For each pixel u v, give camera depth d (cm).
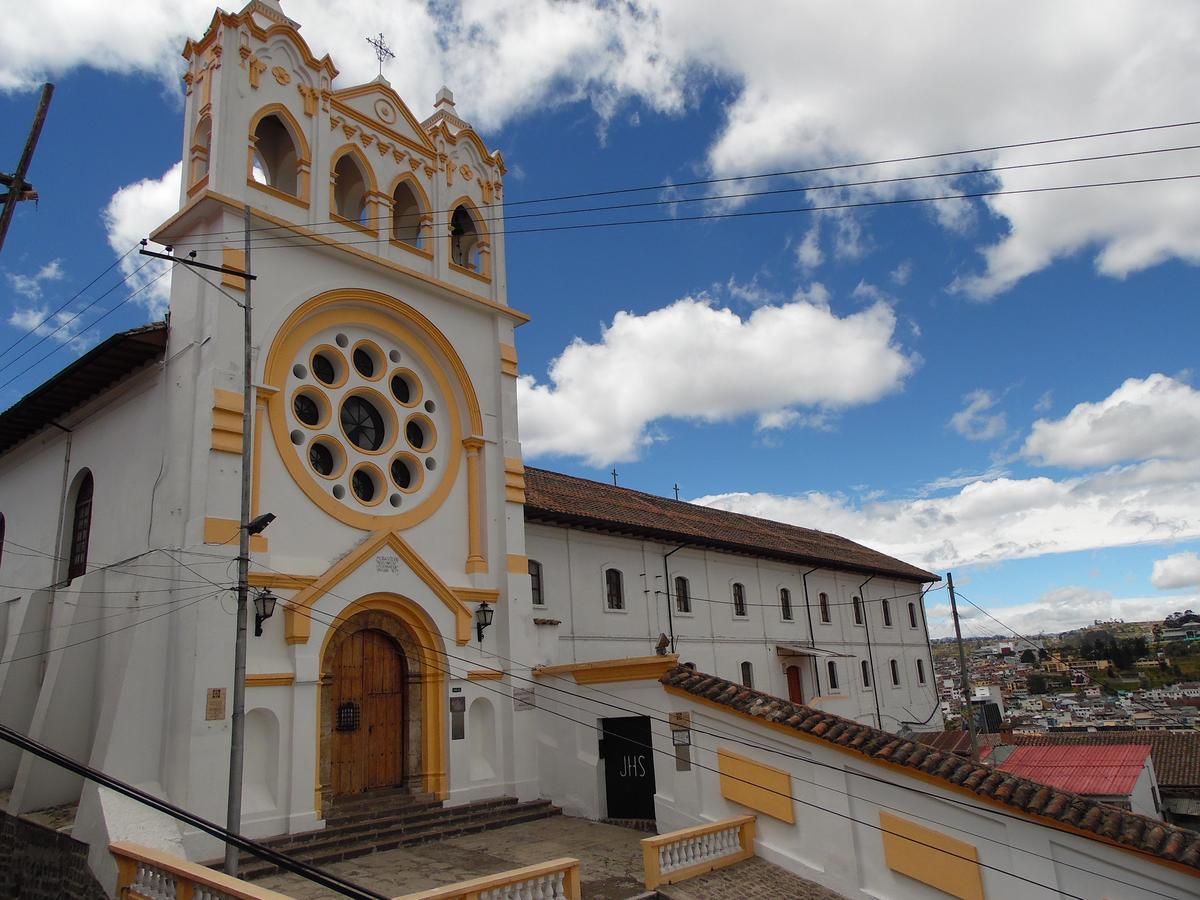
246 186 1655
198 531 1424
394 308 1881
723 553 3056
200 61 1773
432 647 1750
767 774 1565
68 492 1852
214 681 1377
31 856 1340
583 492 2747
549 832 1664
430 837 1569
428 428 1933
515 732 1839
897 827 1404
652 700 1747
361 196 2112
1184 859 1157
